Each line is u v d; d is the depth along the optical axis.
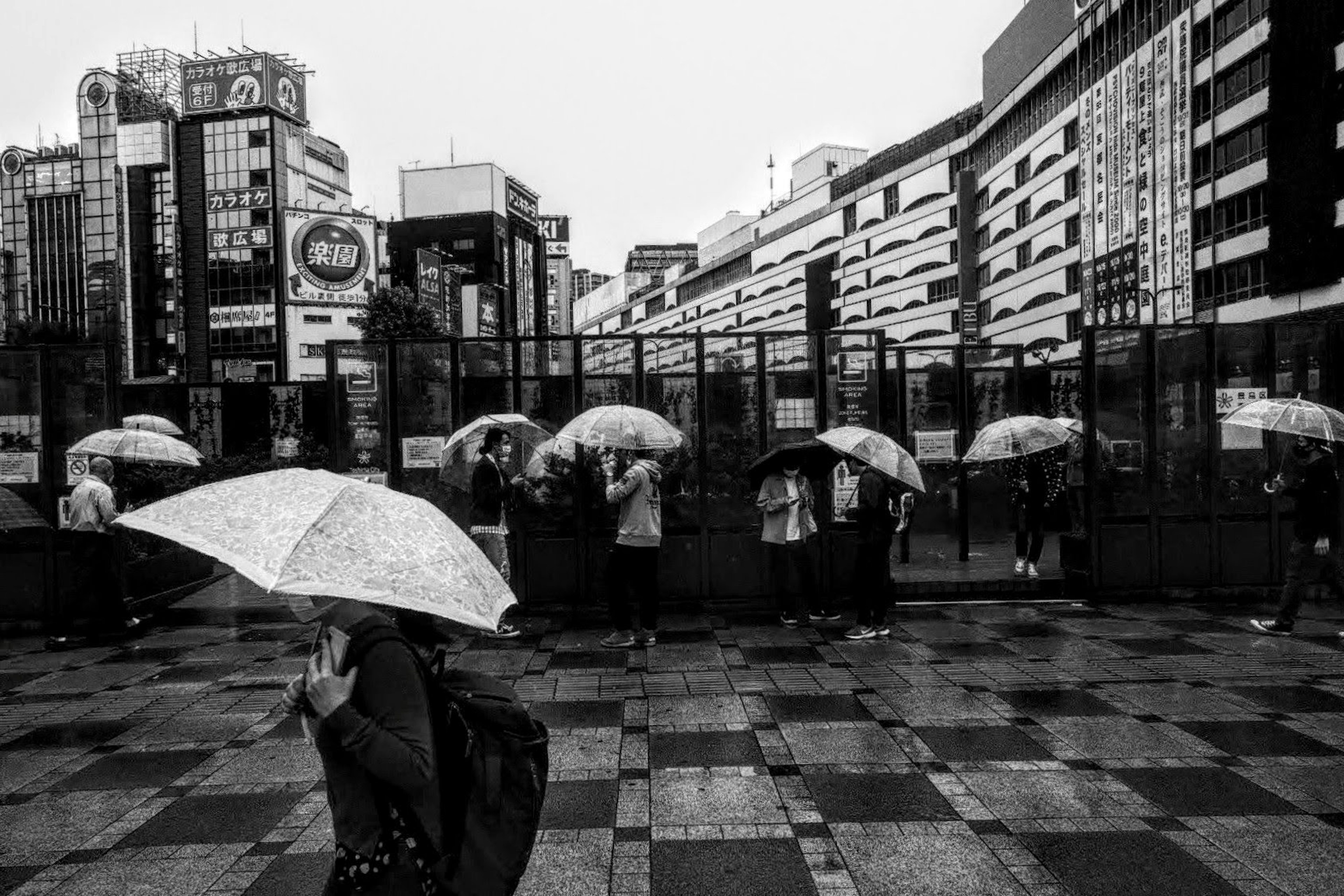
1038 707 6.08
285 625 9.44
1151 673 6.93
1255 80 35.34
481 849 2.10
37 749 5.51
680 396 10.22
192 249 90.69
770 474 9.14
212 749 5.47
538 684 6.85
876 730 5.64
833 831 4.17
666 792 4.66
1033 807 4.41
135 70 98.94
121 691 6.87
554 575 9.91
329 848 4.07
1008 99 60.69
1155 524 10.15
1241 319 36.50
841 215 86.69
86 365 9.70
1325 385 10.29
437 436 10.26
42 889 3.70
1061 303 53.38
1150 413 10.12
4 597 9.43
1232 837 4.05
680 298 129.00
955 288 69.94
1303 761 4.99
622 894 3.59
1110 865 3.79
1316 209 31.27
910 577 10.81
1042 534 10.75
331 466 10.23
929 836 4.11
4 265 102.69
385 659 2.03
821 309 90.44
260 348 89.19
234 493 2.16
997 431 10.02
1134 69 44.22
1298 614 9.20
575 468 9.90
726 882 3.69
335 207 106.44
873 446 8.17
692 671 7.23
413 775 1.94
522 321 131.88
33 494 9.59
